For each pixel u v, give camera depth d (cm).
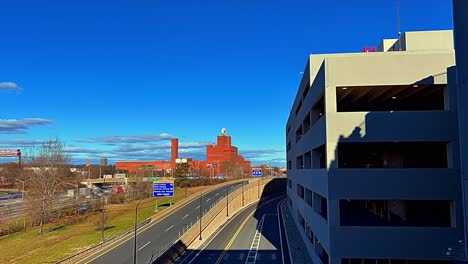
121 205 10244
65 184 8219
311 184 3681
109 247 5297
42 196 6950
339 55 2700
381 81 2622
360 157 3428
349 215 3397
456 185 2452
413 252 2461
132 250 5097
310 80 3575
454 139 2486
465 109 1753
